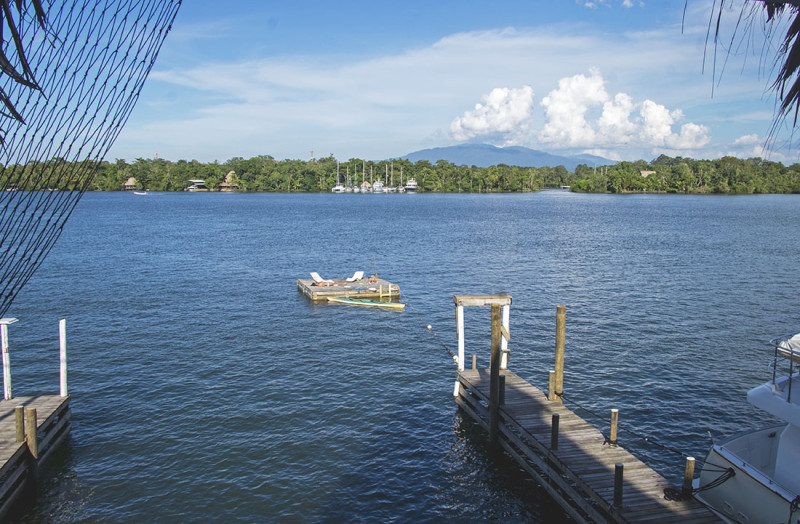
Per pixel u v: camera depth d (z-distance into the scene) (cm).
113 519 1658
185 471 1897
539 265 5991
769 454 1590
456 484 1873
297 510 1711
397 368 2864
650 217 12619
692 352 3078
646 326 3581
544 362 2936
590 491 1534
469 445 2120
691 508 1451
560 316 2122
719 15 531
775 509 1326
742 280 5103
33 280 4953
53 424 2050
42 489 1795
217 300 4275
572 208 16150
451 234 9094
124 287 4706
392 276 5353
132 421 2239
